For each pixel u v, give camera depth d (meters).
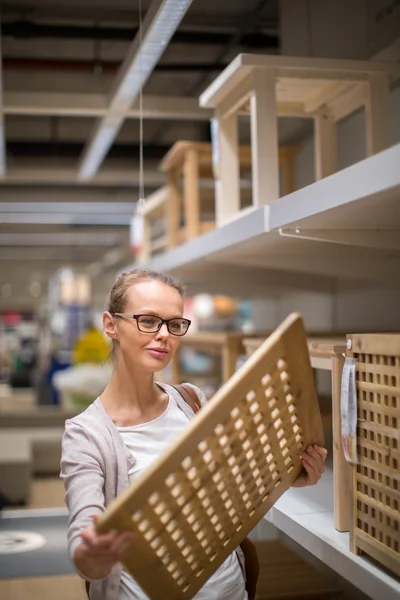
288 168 4.12
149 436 1.76
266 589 2.71
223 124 3.08
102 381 6.87
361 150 3.42
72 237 13.27
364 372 1.66
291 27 3.73
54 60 4.60
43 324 22.95
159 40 3.09
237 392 1.36
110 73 4.70
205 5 3.66
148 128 6.13
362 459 1.66
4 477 5.52
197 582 1.56
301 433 1.57
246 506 1.56
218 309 14.76
